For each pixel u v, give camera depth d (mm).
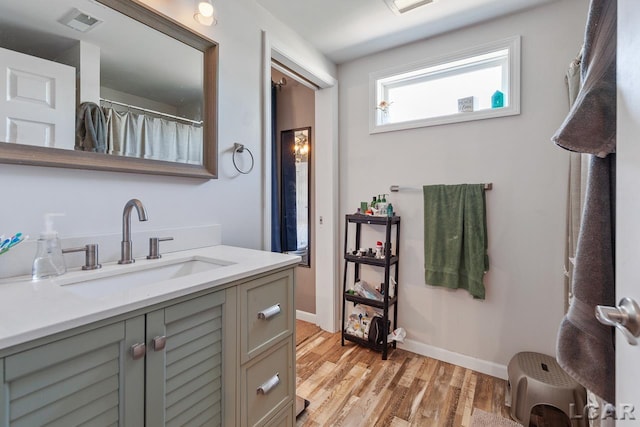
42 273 904
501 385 1888
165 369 785
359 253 2416
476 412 1633
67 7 1042
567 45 1752
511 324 1946
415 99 2387
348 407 1676
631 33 521
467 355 2092
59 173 1027
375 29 2066
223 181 1596
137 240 1233
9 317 608
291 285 1237
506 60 2020
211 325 909
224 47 1590
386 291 2191
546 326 1844
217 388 933
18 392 547
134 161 1213
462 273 2074
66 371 610
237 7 1667
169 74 1345
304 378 1956
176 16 1372
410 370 2051
